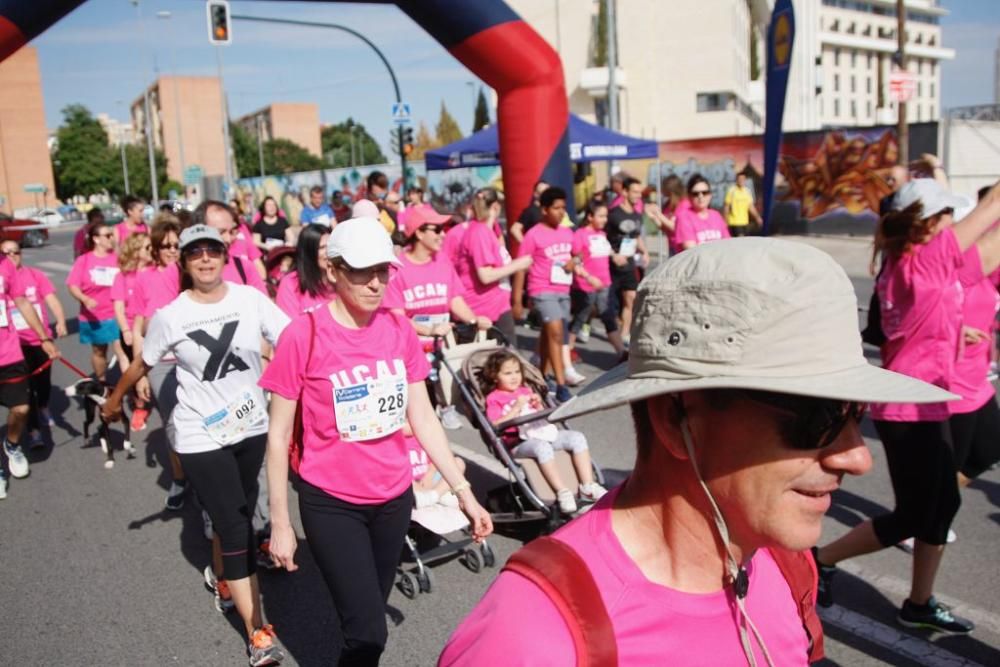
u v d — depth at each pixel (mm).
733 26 34375
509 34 10594
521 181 11195
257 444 3799
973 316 3953
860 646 3639
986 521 4922
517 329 12023
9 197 69500
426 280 5578
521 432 5113
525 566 1204
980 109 19969
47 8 8984
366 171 34281
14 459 6578
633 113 34344
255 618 3717
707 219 9289
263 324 3838
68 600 4523
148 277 5480
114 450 7250
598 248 9336
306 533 3066
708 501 1228
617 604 1224
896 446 3531
